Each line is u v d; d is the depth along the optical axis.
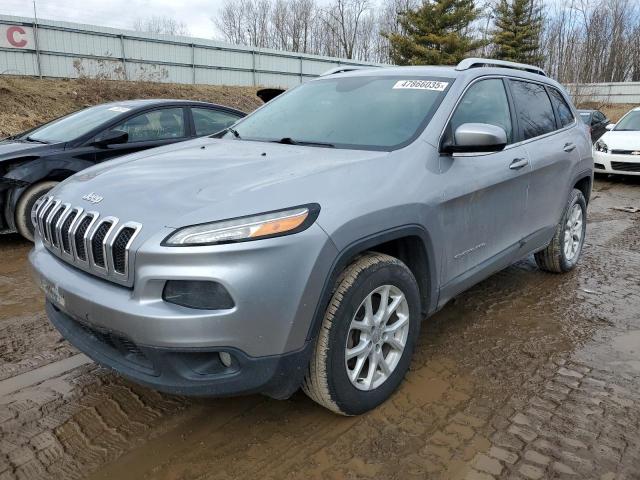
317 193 2.40
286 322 2.21
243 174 2.58
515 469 2.33
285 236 2.19
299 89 4.05
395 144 3.01
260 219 2.18
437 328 3.77
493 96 3.72
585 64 45.38
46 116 15.48
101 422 2.64
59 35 21.83
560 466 2.36
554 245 4.68
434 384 3.01
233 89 26.00
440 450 2.45
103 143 5.79
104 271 2.30
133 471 2.31
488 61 3.92
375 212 2.50
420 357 3.33
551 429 2.62
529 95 4.23
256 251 2.12
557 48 48.16
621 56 50.97
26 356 3.29
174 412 2.74
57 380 3.02
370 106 3.41
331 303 2.40
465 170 3.15
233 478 2.28
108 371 3.12
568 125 4.73
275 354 2.23
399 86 3.50
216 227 2.13
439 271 3.02
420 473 2.30
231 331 2.12
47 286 2.56
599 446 2.49
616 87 41.00
